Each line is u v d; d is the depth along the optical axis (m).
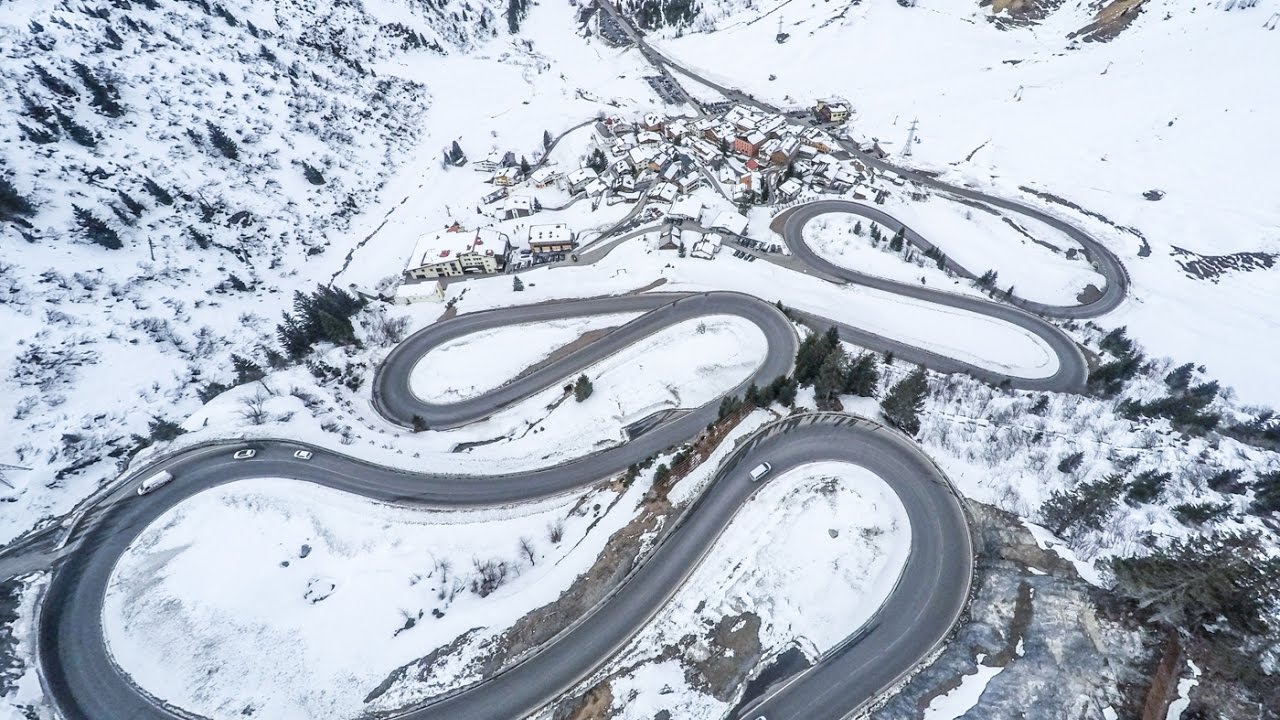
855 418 64.00
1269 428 68.94
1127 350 85.50
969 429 63.97
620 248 113.94
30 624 53.22
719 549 52.81
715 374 79.56
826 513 53.94
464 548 59.59
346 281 110.12
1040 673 42.00
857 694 43.28
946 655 44.62
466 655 49.22
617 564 53.94
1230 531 50.53
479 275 110.31
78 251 92.19
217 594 54.91
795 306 93.38
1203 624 41.56
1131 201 122.62
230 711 47.69
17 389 71.62
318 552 59.03
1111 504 53.78
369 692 47.94
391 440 74.56
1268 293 102.00
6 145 98.69
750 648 46.06
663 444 70.56
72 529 61.19
